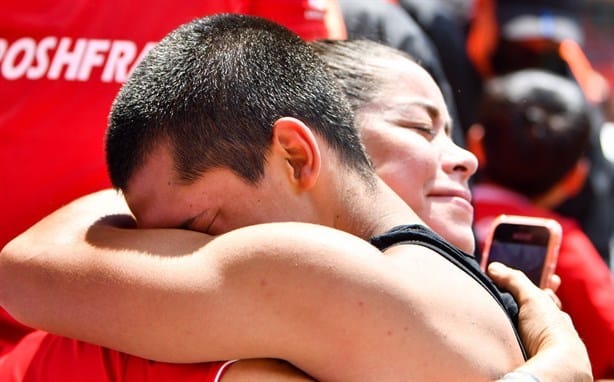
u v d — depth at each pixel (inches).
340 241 75.6
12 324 106.0
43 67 109.0
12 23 108.9
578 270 150.3
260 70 81.7
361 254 75.2
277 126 79.6
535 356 78.9
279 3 119.4
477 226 157.8
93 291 78.1
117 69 110.1
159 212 82.0
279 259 74.3
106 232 83.1
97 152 109.1
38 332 93.5
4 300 83.0
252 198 80.1
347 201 83.2
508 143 163.9
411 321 74.0
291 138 79.7
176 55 82.6
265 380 75.5
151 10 111.2
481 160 169.2
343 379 74.5
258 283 74.1
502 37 212.7
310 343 73.9
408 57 104.1
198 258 76.6
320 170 81.5
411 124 97.7
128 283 76.9
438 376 74.2
